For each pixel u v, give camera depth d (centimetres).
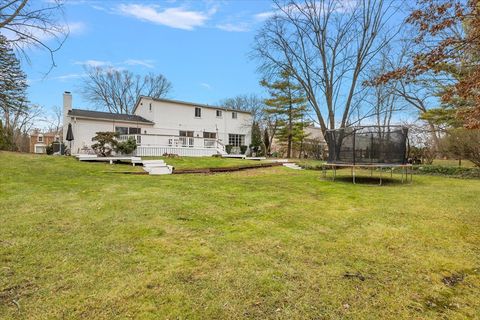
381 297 212
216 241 314
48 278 223
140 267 246
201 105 2317
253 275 238
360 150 847
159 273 236
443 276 248
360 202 548
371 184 825
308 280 233
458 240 337
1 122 1645
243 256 276
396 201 559
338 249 303
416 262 275
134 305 192
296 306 197
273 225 381
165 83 3650
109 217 389
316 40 1673
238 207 475
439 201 559
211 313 186
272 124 2775
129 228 346
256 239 325
